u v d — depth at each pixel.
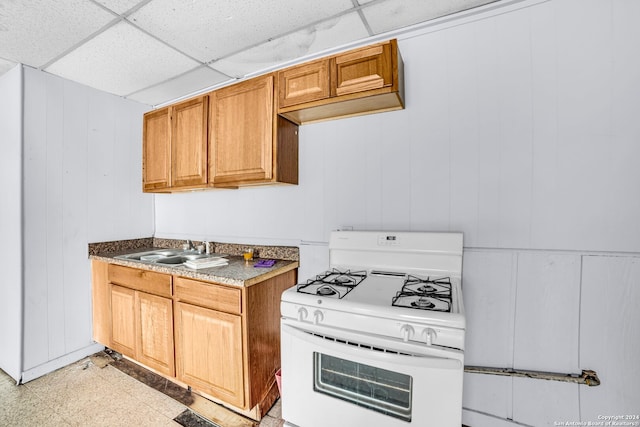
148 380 1.92
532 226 1.40
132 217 2.59
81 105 2.22
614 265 1.28
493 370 1.43
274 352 1.73
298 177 1.96
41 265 1.98
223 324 1.55
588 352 1.32
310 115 1.77
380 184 1.73
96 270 2.23
